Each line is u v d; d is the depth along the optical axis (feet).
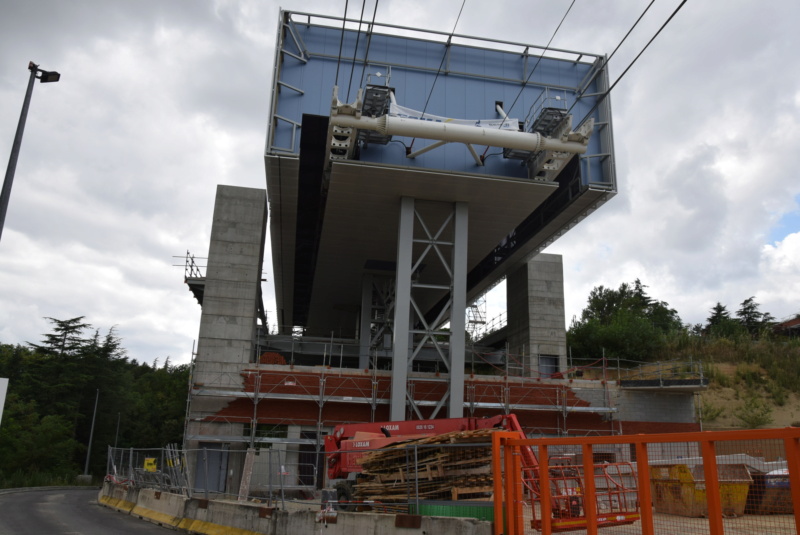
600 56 110.83
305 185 128.26
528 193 105.19
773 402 143.54
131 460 81.71
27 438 198.59
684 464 39.68
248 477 69.26
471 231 124.16
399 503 46.85
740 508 35.91
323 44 103.96
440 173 98.53
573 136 94.68
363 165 96.37
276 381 109.81
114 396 261.44
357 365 169.37
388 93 91.50
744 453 39.73
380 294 154.92
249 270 115.55
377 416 110.52
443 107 104.68
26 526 60.49
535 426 115.44
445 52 107.65
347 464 61.21
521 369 138.62
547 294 142.72
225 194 118.42
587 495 29.32
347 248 135.44
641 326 178.40
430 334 105.70
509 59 109.81
